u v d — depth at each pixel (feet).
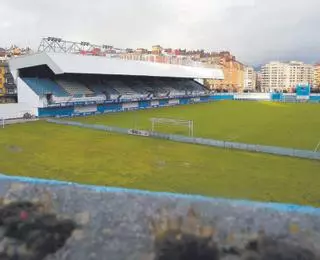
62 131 134.51
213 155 95.45
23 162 85.81
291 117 190.19
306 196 62.08
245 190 65.36
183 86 306.14
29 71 200.54
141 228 37.63
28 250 36.35
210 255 35.42
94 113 200.44
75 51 246.88
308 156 90.99
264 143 116.06
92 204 40.24
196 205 38.78
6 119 158.71
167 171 78.84
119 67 218.38
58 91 191.62
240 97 325.83
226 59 546.67
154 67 253.24
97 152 98.58
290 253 34.45
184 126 153.58
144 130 133.28
